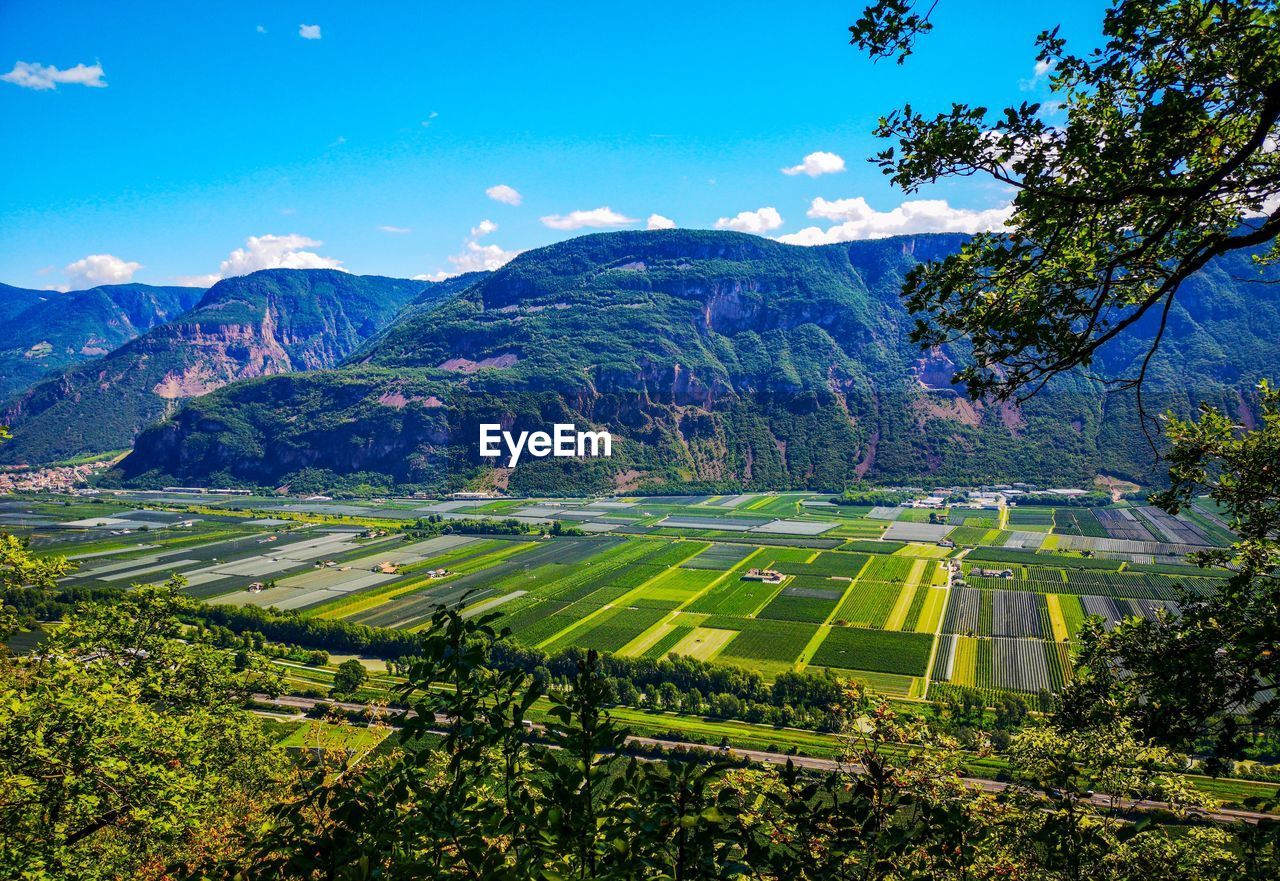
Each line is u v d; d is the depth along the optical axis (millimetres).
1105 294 11086
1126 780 15227
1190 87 10109
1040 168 10383
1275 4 9398
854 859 7691
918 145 10891
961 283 11461
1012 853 13602
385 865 6551
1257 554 13180
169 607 38062
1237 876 8992
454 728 6996
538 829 6551
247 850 7430
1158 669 13258
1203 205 10914
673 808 6480
